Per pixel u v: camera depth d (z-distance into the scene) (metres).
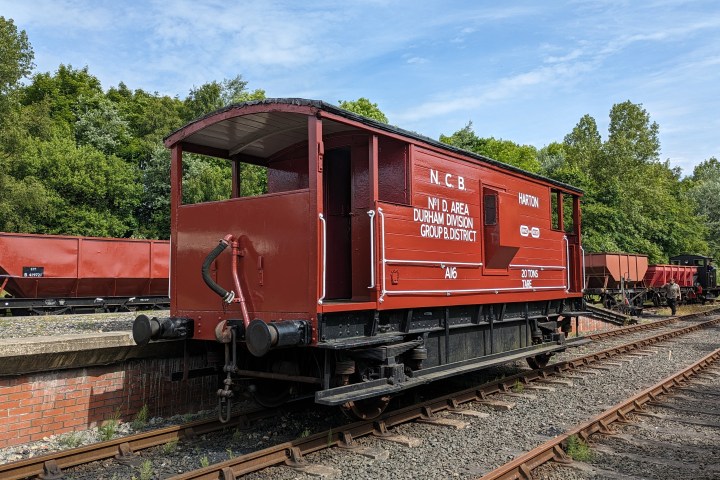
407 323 6.71
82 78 55.00
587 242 31.84
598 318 19.27
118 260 20.30
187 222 6.91
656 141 50.16
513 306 9.44
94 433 6.43
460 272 7.62
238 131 7.02
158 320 6.42
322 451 5.60
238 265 6.20
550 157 45.59
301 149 7.69
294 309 5.59
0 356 5.62
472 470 5.11
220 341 5.99
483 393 8.11
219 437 6.25
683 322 21.38
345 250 7.65
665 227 39.75
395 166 6.80
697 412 7.33
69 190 35.09
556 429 6.48
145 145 41.72
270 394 7.00
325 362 5.62
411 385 6.29
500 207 8.37
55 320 14.51
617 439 6.10
